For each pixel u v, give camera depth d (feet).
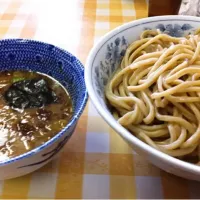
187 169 1.45
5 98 2.14
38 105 2.10
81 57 2.97
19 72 2.38
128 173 1.96
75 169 1.97
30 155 1.55
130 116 1.95
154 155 1.52
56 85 2.28
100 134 2.22
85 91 1.86
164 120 1.90
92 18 3.65
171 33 2.51
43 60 2.33
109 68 2.24
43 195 1.83
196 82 1.89
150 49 2.36
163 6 3.39
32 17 3.64
